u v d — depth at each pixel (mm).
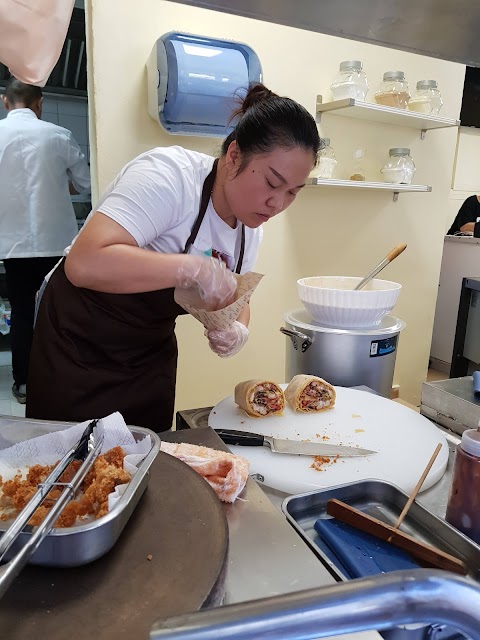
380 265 1423
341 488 776
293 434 1040
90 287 957
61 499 521
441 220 2648
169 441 892
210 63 1682
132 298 1083
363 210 2387
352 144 2275
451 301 3066
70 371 1108
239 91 1711
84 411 1122
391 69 2287
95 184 1863
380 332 1338
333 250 2361
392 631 511
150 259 914
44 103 3266
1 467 695
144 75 1782
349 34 793
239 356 2248
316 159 967
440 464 911
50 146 2525
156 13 1753
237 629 278
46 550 487
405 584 296
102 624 441
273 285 2252
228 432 976
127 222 931
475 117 3492
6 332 3381
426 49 853
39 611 453
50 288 1160
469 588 299
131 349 1161
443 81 2447
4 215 2504
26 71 692
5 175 2457
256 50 1957
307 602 289
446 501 821
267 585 570
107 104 1755
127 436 686
